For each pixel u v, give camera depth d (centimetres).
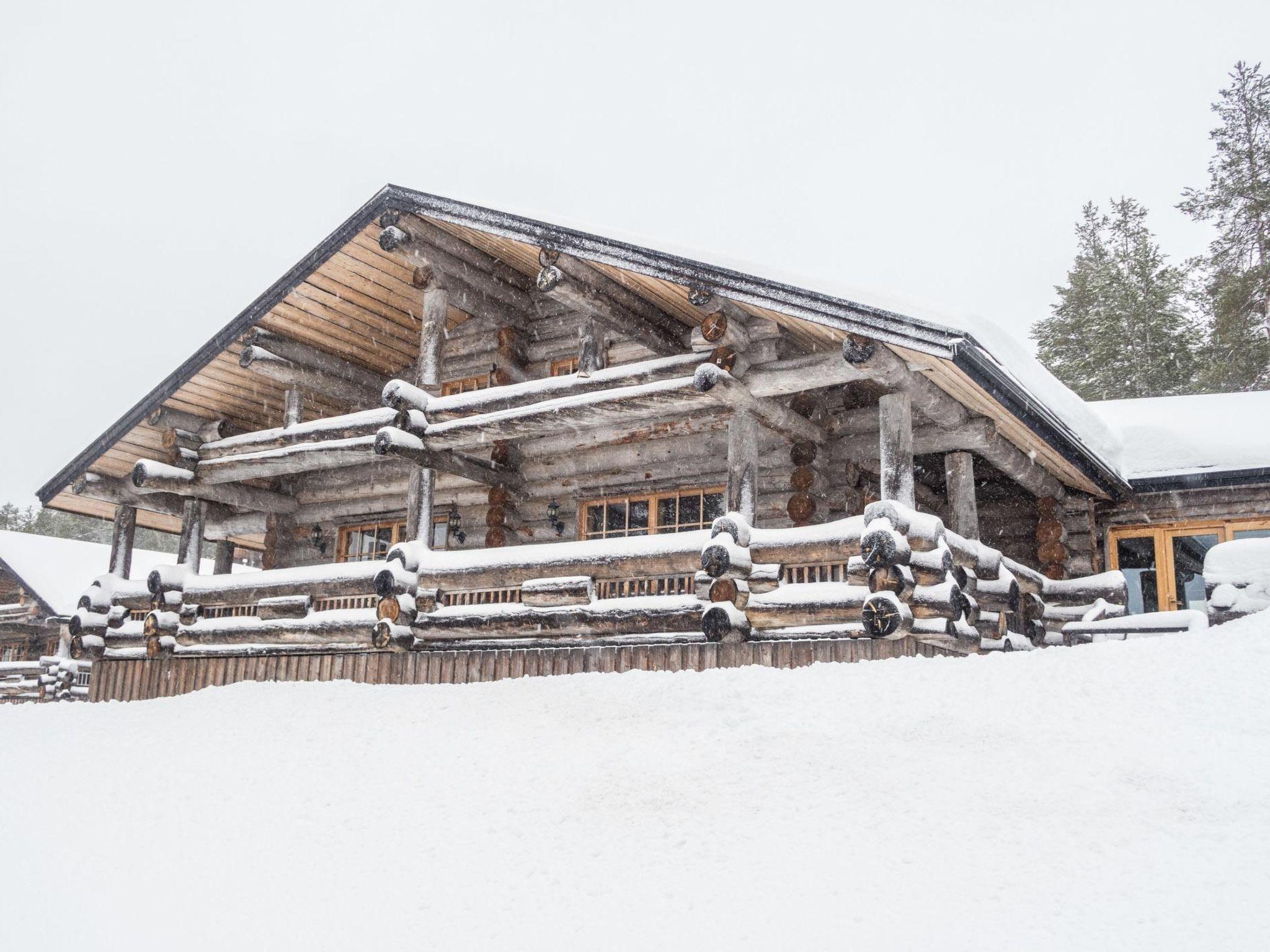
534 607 1130
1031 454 1212
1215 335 2794
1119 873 512
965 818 588
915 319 912
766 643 1007
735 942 511
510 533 1474
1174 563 1386
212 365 1494
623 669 1072
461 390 1594
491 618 1162
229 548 1886
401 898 616
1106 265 3144
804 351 1165
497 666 1147
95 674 1528
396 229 1283
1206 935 454
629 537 1367
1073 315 3250
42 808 870
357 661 1255
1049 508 1333
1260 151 2767
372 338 1536
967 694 748
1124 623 1091
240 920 618
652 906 559
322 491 1677
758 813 637
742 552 1012
